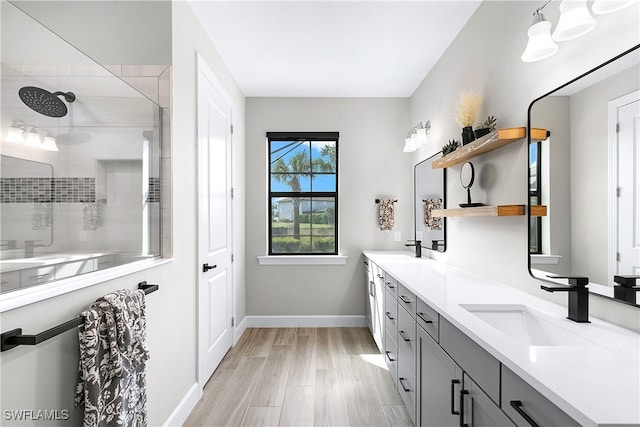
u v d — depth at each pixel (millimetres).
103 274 1441
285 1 2363
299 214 4312
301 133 4215
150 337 1835
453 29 2730
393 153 4242
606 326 1322
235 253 3656
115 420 1266
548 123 1655
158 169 2027
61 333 1122
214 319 2955
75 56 1412
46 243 1221
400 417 2287
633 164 1196
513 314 1622
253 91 4043
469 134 2377
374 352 3393
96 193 1499
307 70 3473
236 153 3736
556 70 1655
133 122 1778
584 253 1428
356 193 4234
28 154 1176
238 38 2840
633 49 1198
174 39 2125
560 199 1571
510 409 1028
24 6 2076
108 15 2107
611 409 742
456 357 1425
